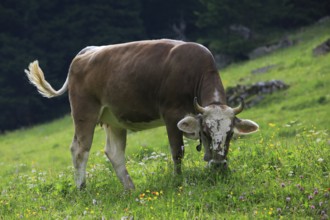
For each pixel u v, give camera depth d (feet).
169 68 58.85
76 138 63.62
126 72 61.11
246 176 54.39
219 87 57.11
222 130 53.36
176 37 315.58
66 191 61.00
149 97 60.29
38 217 50.90
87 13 283.18
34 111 273.33
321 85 152.66
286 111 139.44
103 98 63.00
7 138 208.03
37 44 284.20
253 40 260.21
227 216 46.34
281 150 61.87
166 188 55.01
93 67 63.57
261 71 195.31
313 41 223.92
